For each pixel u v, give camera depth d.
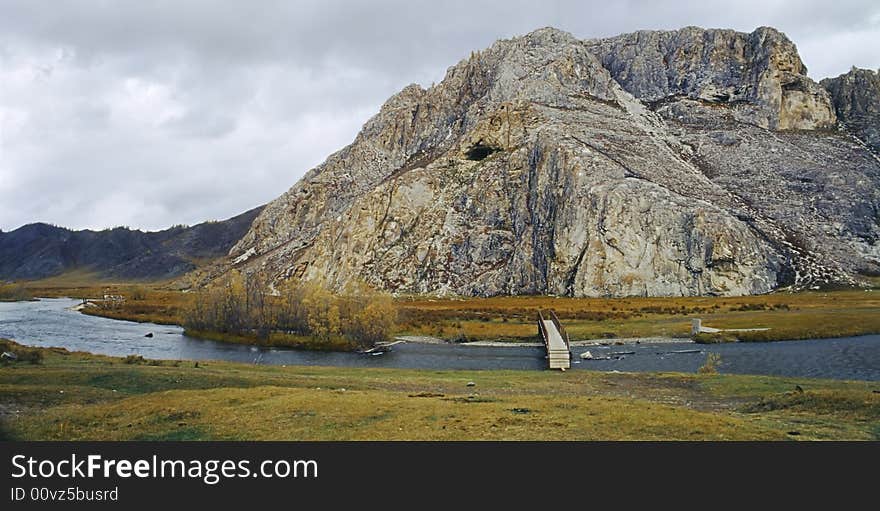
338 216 197.38
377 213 177.62
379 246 170.75
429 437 23.59
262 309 88.44
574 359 63.88
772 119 199.12
